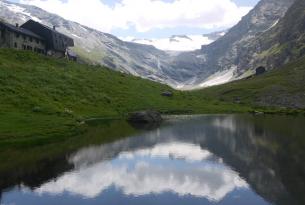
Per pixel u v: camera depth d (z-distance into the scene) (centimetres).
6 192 3061
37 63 11975
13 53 12088
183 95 14625
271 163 4044
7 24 13625
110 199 2922
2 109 6900
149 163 4109
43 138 5472
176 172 3722
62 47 16412
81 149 4853
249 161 4172
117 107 10388
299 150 4806
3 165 3919
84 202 2847
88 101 10000
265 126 7912
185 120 9412
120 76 14300
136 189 3158
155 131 6900
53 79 10569
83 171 3719
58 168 3828
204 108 13038
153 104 11769
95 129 7025
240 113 12562
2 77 9012
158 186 3250
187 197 2958
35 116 6831
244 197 2923
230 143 5459
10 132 5400
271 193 2992
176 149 4953
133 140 5709
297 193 2977
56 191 3091
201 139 5862
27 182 3338
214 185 3259
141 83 14288
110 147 5062
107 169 3822
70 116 7694
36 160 4153
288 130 7081
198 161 4203
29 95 8419
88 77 12300
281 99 19475
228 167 3897
